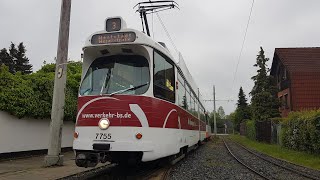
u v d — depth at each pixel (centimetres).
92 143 775
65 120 1634
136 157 789
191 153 1781
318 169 1226
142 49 827
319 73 3297
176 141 961
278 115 3397
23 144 1283
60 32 1112
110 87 816
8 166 1007
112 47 834
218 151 2048
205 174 1030
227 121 11150
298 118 1898
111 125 774
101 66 854
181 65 1160
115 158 813
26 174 845
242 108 7256
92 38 844
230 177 989
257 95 3475
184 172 1041
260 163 1410
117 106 782
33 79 1334
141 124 777
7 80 1189
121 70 834
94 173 931
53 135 1051
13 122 1230
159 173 962
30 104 1260
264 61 3597
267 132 2998
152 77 823
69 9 1134
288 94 3409
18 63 5541
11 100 1180
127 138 764
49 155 1038
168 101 913
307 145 1764
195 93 1645
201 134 1938
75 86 1658
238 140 4016
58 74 1089
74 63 1991
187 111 1244
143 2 1377
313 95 3266
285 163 1434
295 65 3428
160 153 819
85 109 806
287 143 2152
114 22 840
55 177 812
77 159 780
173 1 1353
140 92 802
